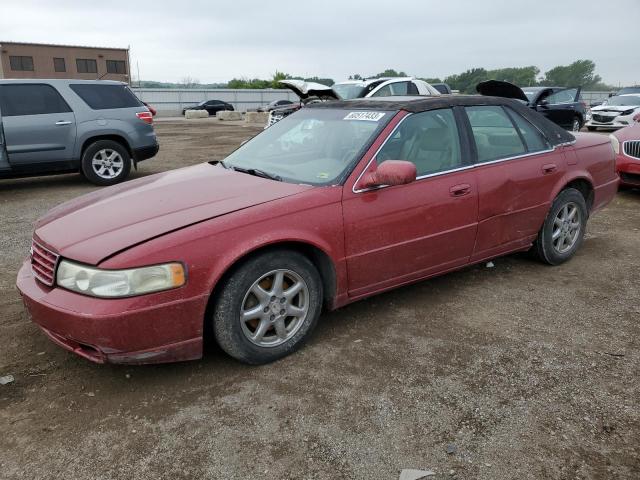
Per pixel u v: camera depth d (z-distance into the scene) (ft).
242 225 9.64
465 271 15.39
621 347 11.05
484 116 13.69
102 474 7.66
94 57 199.41
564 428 8.53
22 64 189.26
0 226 21.02
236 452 8.05
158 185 11.97
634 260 16.35
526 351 10.89
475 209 12.87
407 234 11.77
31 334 11.71
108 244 9.14
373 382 9.82
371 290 11.74
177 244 9.08
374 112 12.54
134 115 30.53
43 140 27.81
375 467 7.73
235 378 10.00
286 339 10.58
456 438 8.32
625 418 8.78
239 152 14.23
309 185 11.06
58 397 9.44
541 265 15.85
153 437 8.41
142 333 8.95
